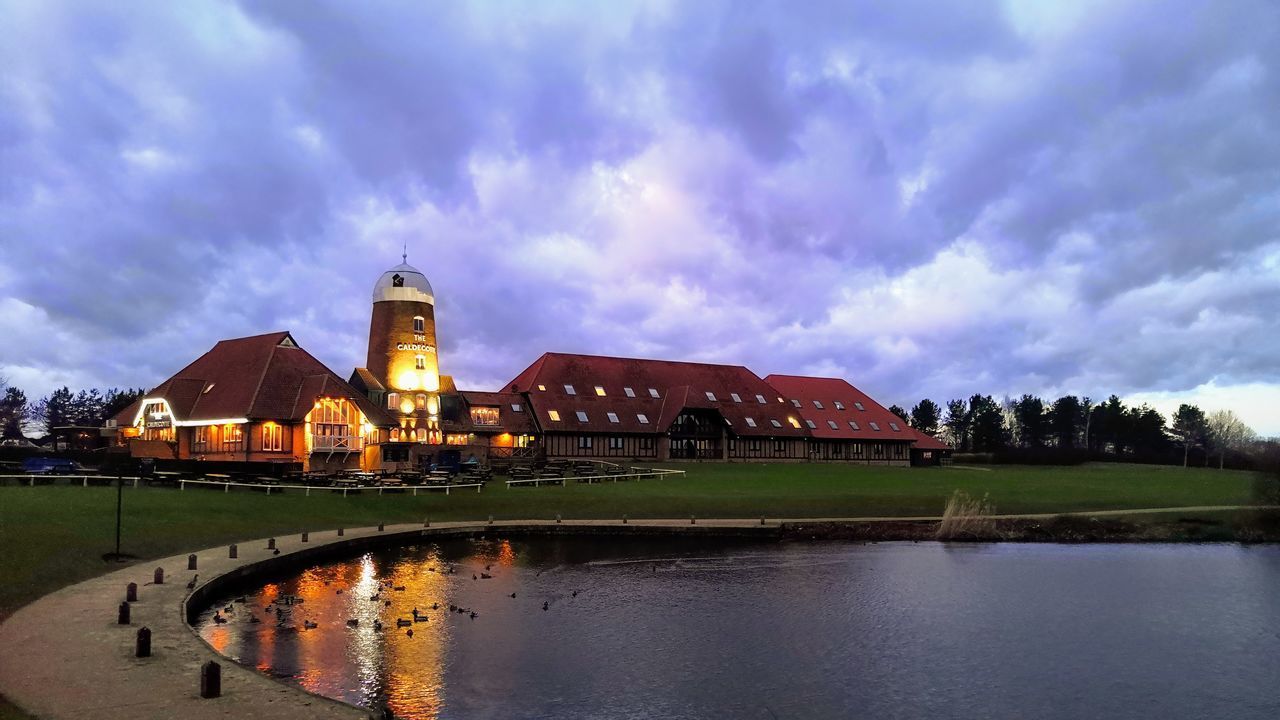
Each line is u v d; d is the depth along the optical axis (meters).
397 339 79.44
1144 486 75.88
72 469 53.69
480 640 26.81
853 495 64.44
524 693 22.14
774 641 28.42
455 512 53.72
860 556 45.94
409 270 81.75
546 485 64.19
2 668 18.02
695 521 53.06
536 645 26.62
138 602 24.58
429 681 22.53
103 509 38.47
